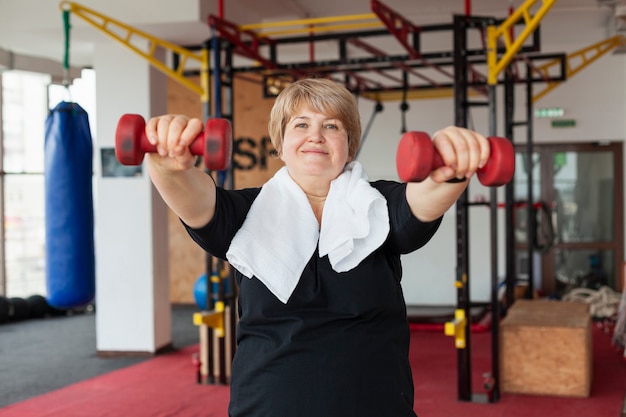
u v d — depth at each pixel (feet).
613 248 34.55
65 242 13.84
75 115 14.07
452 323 17.08
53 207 13.87
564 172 34.88
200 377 20.33
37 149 36.09
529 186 25.67
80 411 17.62
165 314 24.77
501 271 34.94
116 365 22.79
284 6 26.18
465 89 17.15
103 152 23.66
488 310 32.68
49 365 23.04
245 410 5.05
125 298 23.98
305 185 5.27
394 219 4.89
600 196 34.60
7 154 35.01
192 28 21.33
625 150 34.14
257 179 35.45
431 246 35.22
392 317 5.12
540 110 34.45
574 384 18.42
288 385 4.90
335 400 4.84
